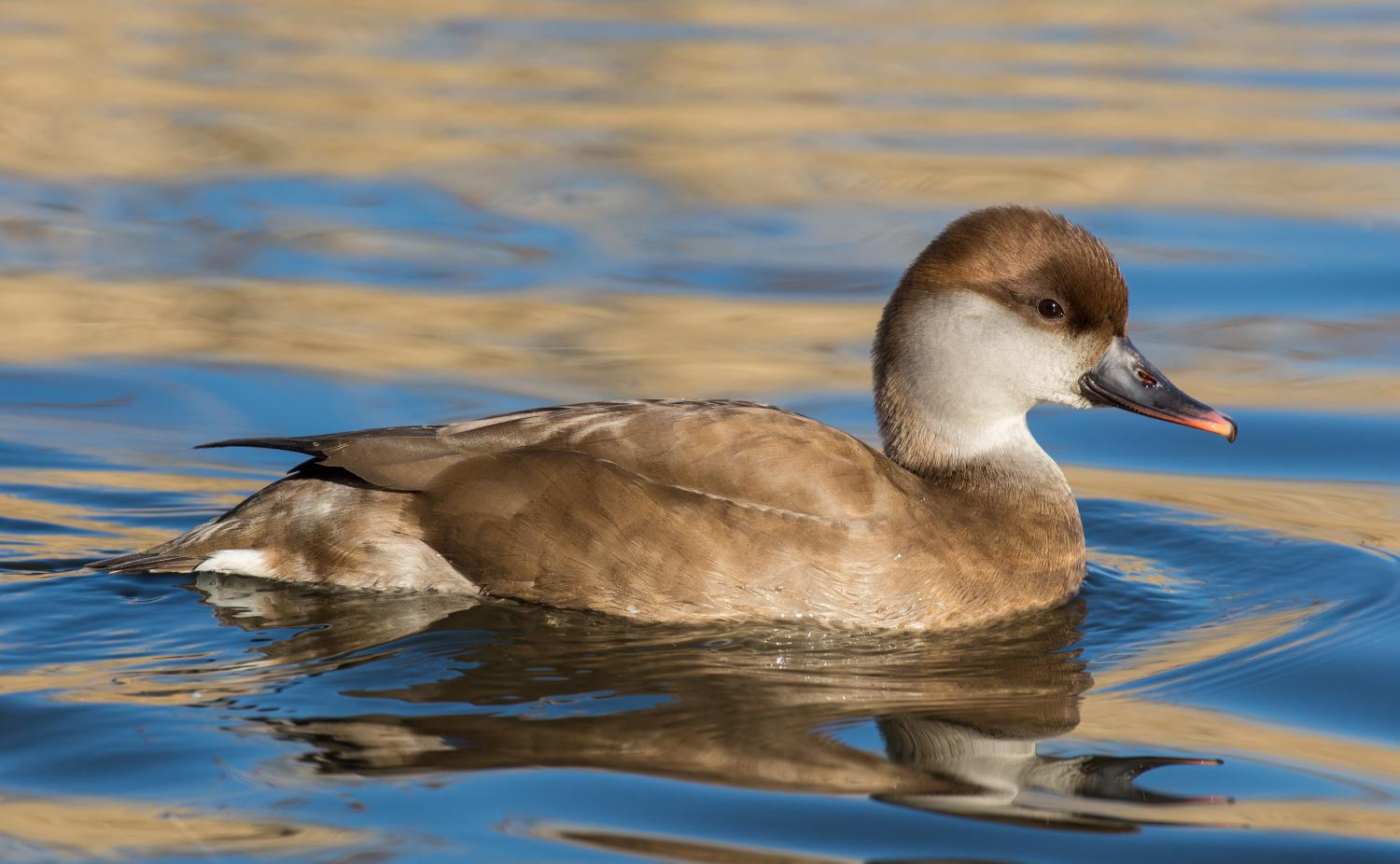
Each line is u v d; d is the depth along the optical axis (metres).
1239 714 9.37
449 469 10.34
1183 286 17.47
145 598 10.29
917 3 30.14
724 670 9.62
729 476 10.21
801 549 10.13
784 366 15.39
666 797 7.95
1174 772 8.52
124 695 8.92
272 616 10.09
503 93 23.02
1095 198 19.48
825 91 23.48
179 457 13.40
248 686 9.10
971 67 24.94
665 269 17.70
